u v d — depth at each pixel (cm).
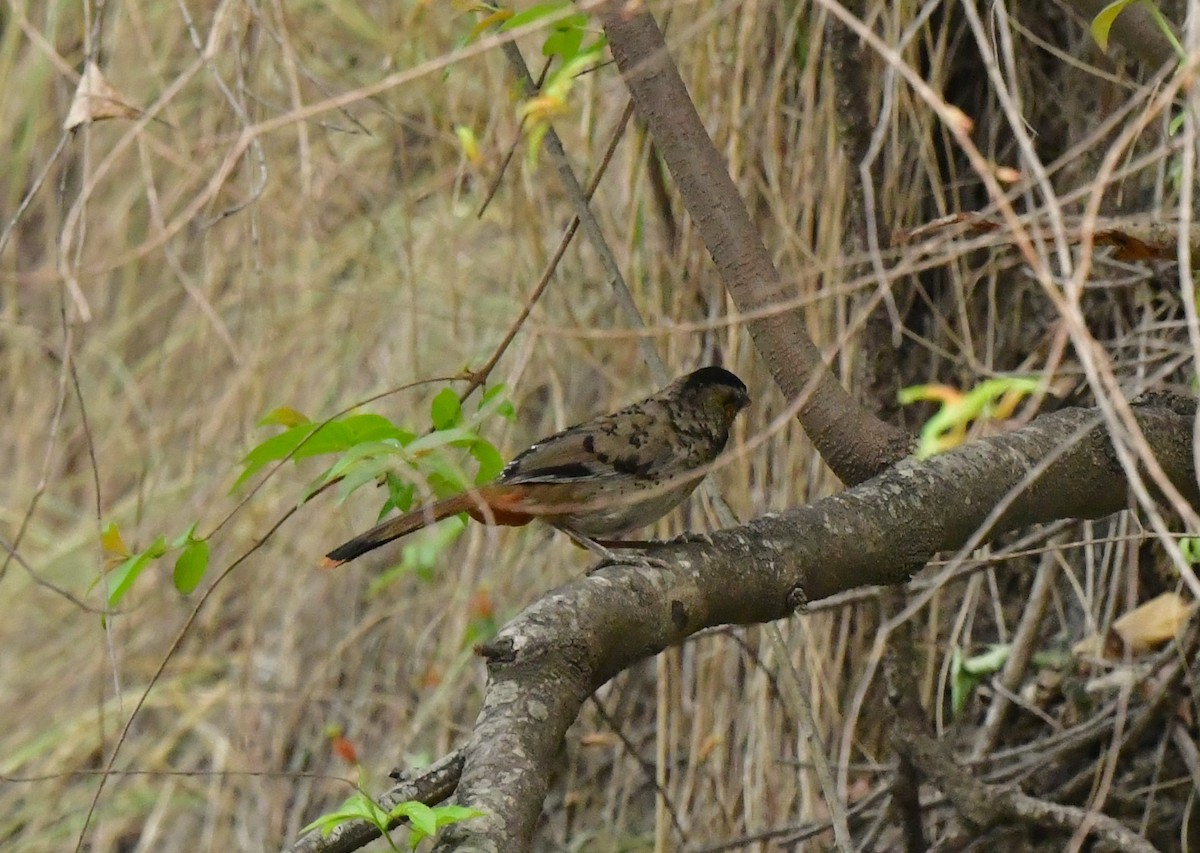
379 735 1298
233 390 1421
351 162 1394
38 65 1580
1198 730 888
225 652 1419
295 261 1420
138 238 1537
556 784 1198
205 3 1216
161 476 1488
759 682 1020
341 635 1356
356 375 1382
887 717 986
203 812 1370
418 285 1365
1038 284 1002
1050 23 1003
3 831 1398
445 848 479
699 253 1055
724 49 1032
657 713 1148
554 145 822
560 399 1181
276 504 1404
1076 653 952
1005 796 827
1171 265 873
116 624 1432
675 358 1062
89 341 1546
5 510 1549
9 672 1491
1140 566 970
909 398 491
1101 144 956
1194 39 483
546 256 1161
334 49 1407
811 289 919
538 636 550
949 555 846
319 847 594
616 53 726
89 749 1423
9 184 1606
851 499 654
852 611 1010
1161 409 715
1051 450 676
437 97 1190
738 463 1033
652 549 623
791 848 977
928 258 942
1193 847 886
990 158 977
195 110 1445
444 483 667
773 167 1003
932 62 949
